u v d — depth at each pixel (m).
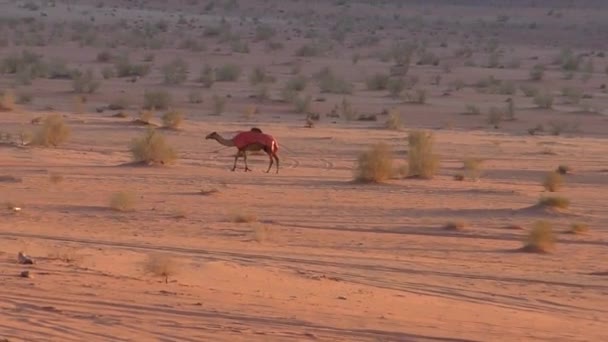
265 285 26.91
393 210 49.69
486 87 142.88
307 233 41.72
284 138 84.38
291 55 190.50
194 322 19.59
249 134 64.75
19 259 26.62
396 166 65.62
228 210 47.72
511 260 37.25
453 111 113.94
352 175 64.44
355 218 46.88
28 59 156.12
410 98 122.44
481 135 93.62
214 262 30.28
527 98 131.25
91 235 37.91
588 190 60.28
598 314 26.95
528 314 25.84
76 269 25.88
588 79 159.25
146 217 44.44
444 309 25.36
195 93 117.38
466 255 38.00
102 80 137.50
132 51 187.75
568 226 46.81
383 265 33.56
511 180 64.81
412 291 28.30
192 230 41.19
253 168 67.06
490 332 21.89
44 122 77.75
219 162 69.75
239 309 21.69
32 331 17.64
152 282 24.86
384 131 93.69
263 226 42.94
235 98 119.56
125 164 64.69
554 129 100.56
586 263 37.28
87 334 17.77
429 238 41.88
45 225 40.72
